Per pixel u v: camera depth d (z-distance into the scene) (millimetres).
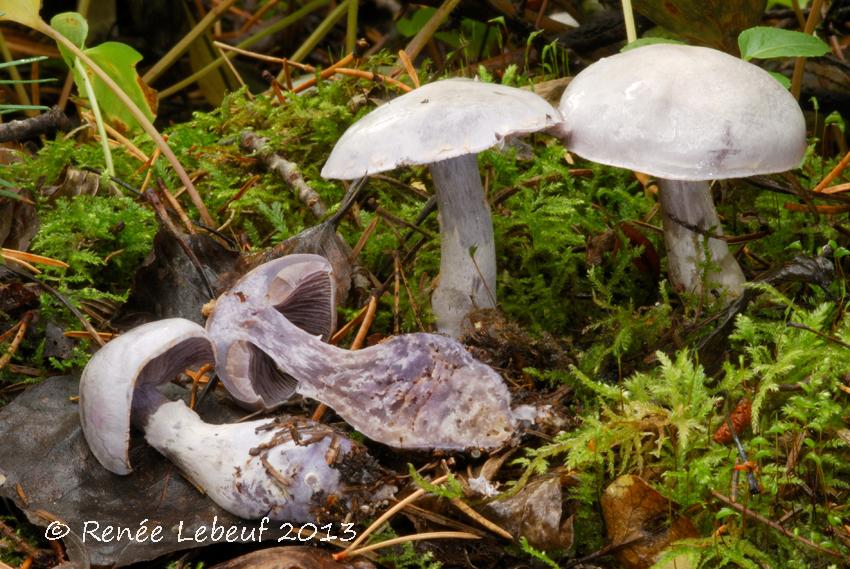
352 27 894
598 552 582
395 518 599
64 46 714
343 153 606
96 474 604
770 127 610
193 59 957
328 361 612
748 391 606
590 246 688
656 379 617
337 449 589
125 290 688
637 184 731
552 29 864
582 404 625
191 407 629
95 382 595
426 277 677
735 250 687
